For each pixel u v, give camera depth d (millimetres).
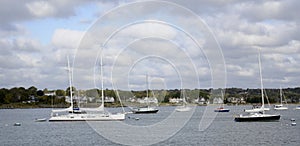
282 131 68312
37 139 62750
